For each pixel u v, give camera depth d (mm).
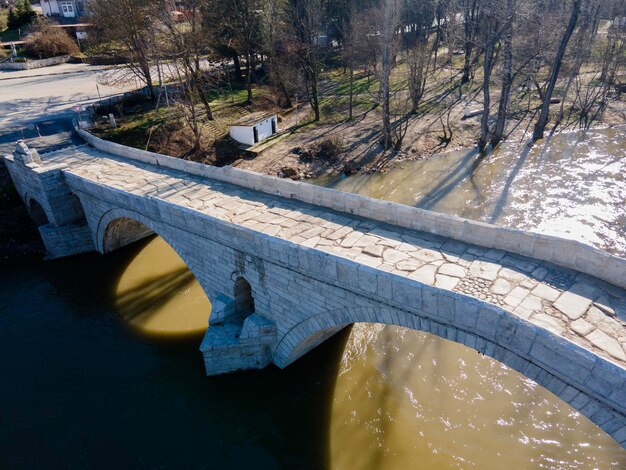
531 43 38531
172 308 21078
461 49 58281
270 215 15797
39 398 16750
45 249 26109
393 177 30688
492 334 9859
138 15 35031
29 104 39125
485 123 32625
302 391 16016
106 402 16406
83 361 18391
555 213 24578
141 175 21734
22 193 26906
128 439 15031
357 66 51812
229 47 42875
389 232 13898
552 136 33688
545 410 14648
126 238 25781
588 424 14125
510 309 9945
